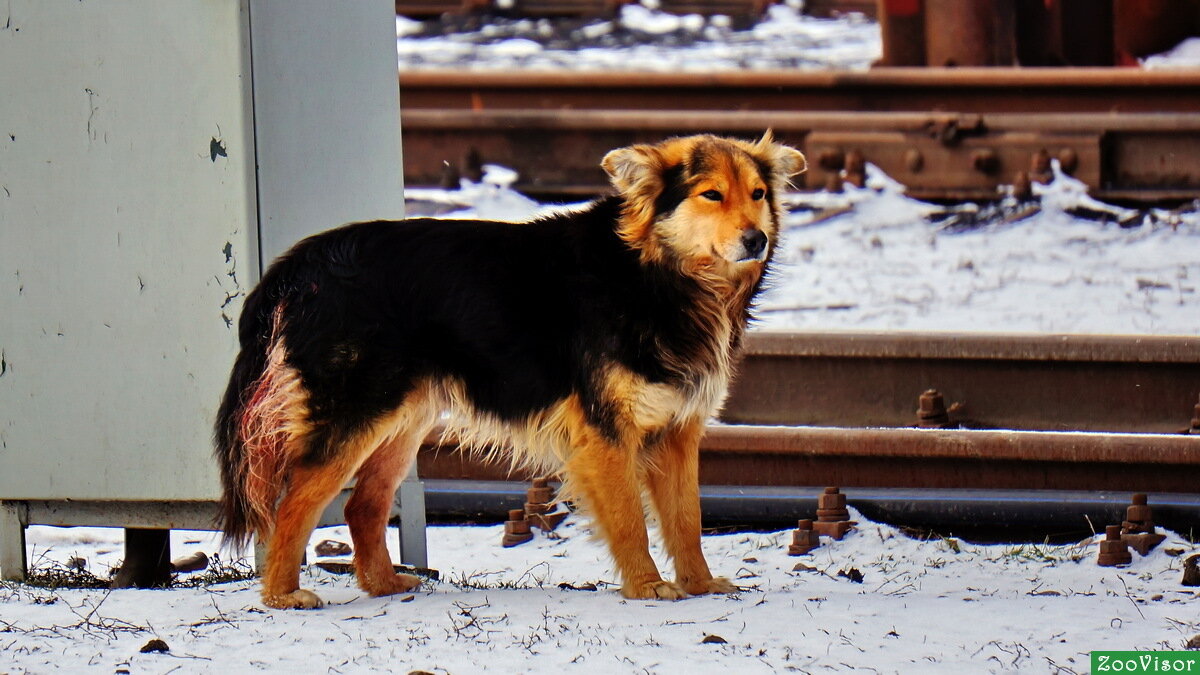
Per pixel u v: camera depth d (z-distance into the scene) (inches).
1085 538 481.7
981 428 533.0
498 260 383.2
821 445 512.7
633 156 383.2
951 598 372.5
